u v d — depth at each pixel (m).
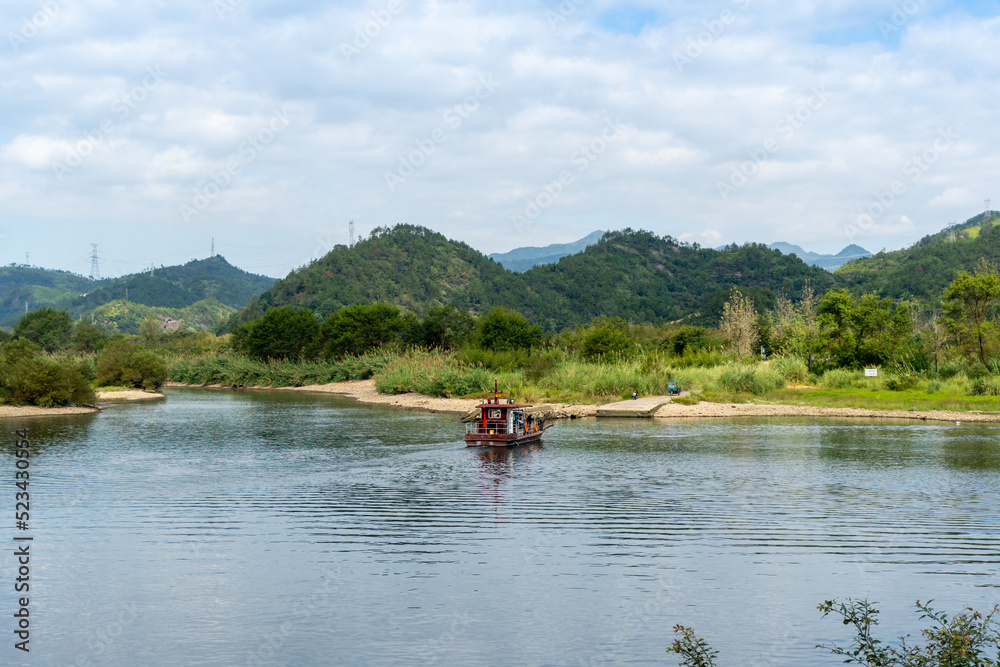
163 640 15.24
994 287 73.81
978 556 20.38
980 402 58.53
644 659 14.24
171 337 178.88
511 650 14.68
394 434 47.44
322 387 100.81
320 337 124.31
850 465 34.62
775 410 58.44
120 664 14.16
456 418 58.12
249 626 15.92
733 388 67.62
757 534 22.66
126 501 27.62
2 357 65.19
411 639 15.20
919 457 36.75
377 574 19.16
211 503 27.27
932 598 17.25
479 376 73.62
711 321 187.62
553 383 71.38
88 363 93.38
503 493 28.81
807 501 27.11
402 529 23.47
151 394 89.50
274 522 24.45
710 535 22.58
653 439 44.03
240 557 20.64
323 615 16.47
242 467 34.97
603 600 17.27
